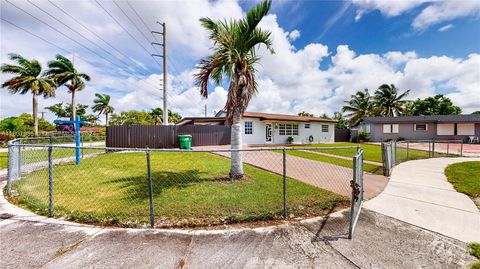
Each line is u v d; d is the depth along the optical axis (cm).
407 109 3378
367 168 785
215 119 1738
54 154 1007
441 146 1855
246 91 555
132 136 1338
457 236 275
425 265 216
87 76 2542
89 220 307
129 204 368
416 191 488
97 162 812
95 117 4919
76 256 222
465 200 423
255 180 546
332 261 221
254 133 1941
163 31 1609
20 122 2383
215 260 219
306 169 736
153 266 208
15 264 208
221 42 535
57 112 4397
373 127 2616
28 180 532
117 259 218
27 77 2114
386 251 240
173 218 315
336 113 4347
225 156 1017
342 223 311
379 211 362
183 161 851
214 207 357
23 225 291
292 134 2162
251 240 260
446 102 3338
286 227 295
